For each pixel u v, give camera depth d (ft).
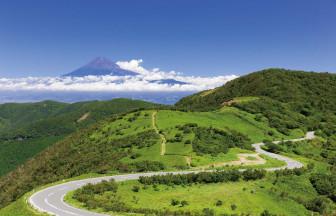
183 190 249.96
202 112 540.93
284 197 251.60
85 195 230.89
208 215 201.57
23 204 216.13
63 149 481.87
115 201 221.46
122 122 495.82
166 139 384.88
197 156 336.29
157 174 290.76
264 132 490.49
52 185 270.46
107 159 354.33
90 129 527.40
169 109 542.16
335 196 266.77
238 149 382.01
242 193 242.99
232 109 570.05
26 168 522.47
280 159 365.40
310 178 292.81
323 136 526.98
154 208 212.23
